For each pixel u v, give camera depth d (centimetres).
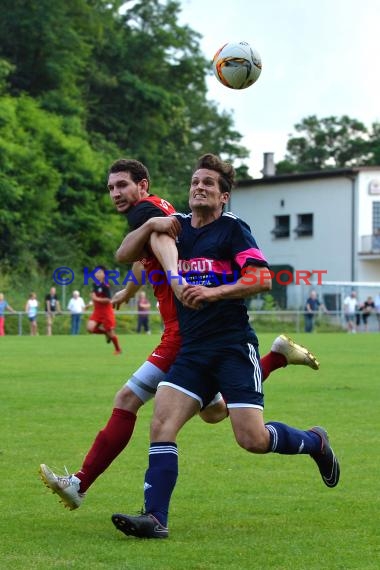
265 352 5994
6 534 1617
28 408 3309
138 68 17000
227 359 1642
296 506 1828
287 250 16262
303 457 2375
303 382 4300
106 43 16450
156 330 11500
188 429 2862
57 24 14938
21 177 12650
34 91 15175
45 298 10906
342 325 11731
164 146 17438
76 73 15438
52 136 13525
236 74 2108
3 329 10294
